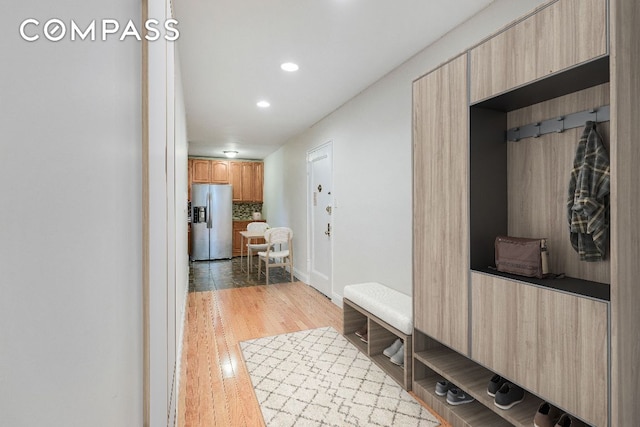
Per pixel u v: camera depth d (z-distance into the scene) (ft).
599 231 5.04
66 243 1.17
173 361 6.34
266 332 11.15
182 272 11.63
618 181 4.11
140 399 2.44
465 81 6.29
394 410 6.92
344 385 7.85
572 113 5.57
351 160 12.92
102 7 1.55
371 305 9.09
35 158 0.98
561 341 4.70
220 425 6.47
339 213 13.91
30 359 0.96
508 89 5.50
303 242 18.54
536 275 5.44
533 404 5.85
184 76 10.78
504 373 5.51
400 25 7.94
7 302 0.85
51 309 1.08
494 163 6.48
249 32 8.16
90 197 1.39
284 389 7.68
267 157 27.58
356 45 8.84
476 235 6.27
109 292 1.66
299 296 15.52
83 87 1.31
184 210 14.17
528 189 6.29
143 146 2.48
